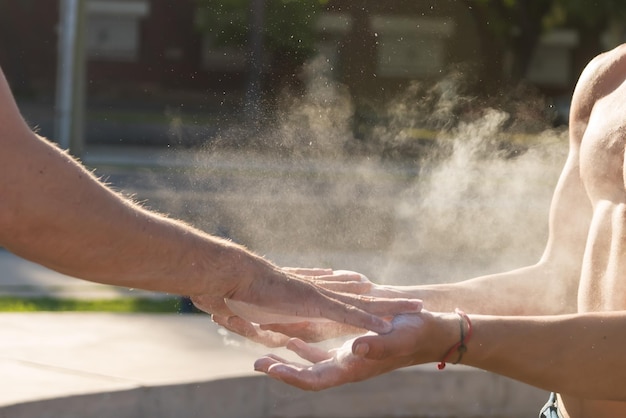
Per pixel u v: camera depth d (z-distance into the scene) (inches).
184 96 1316.4
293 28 836.0
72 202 79.1
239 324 95.6
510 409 194.4
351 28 845.2
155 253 82.5
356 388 188.4
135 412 170.6
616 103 100.7
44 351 197.2
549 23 1122.7
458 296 104.7
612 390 85.2
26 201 77.7
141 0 1381.6
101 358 191.6
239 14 1030.4
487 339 83.7
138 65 1402.6
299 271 102.9
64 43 633.0
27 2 1401.3
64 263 80.8
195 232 85.6
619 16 1117.7
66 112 633.0
